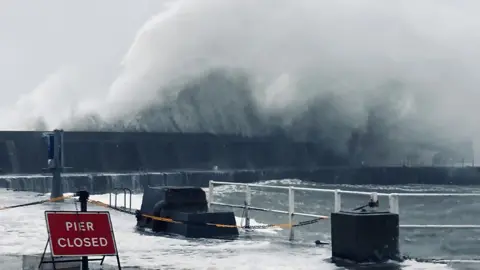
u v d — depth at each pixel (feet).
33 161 222.28
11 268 36.99
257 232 59.93
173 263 41.06
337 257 41.96
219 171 280.31
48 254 43.70
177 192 59.62
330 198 242.37
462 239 107.14
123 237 55.31
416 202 230.27
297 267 39.24
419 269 38.14
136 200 119.65
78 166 244.63
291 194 54.03
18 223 66.59
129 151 262.26
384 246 40.55
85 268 34.24
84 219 33.32
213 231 55.57
